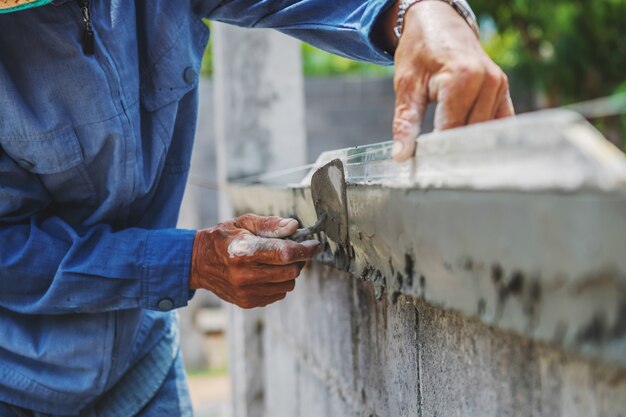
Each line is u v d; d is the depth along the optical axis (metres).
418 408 1.17
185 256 1.39
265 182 2.36
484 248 0.73
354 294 1.52
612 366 0.60
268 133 3.28
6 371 1.49
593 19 6.40
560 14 6.44
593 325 0.60
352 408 1.58
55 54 1.35
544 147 0.66
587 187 0.59
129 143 1.43
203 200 7.75
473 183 0.75
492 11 6.71
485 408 0.91
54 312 1.42
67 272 1.37
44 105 1.36
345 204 1.18
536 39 6.93
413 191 0.88
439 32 1.01
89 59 1.36
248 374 3.01
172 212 1.61
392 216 0.96
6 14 1.32
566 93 6.78
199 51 1.60
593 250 0.59
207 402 5.15
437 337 1.06
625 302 0.57
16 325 1.46
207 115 7.66
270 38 3.27
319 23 1.40
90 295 1.39
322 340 1.84
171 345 1.76
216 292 1.42
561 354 0.73
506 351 0.85
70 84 1.36
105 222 1.50
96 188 1.47
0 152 1.39
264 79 3.28
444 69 0.98
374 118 7.43
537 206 0.64
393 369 1.28
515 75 6.85
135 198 1.50
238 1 1.53
